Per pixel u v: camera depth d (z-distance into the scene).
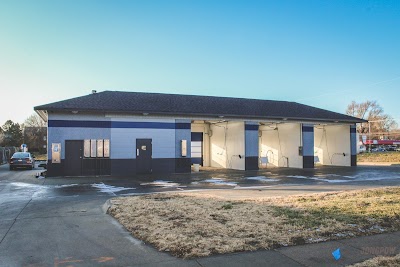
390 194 11.40
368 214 7.87
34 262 5.19
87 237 6.53
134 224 7.24
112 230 7.03
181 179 18.52
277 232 6.48
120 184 16.17
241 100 29.06
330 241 6.03
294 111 28.09
